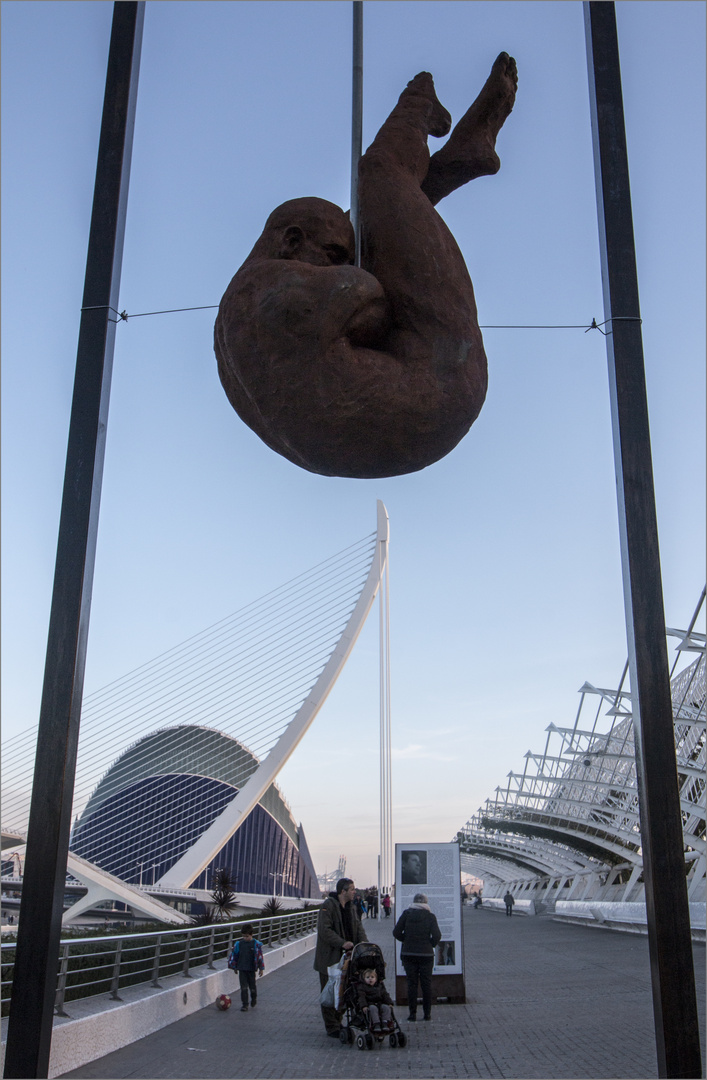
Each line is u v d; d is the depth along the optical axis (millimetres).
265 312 4203
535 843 66125
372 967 8961
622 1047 8109
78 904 47219
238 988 14531
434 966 11891
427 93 5105
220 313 4500
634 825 47250
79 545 4395
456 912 12078
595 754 39562
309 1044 8969
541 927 35188
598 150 4906
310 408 4195
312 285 4172
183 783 77875
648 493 4402
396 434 4254
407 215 4461
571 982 14000
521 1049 8180
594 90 4980
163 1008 10172
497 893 125125
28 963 3910
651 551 4324
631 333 4641
